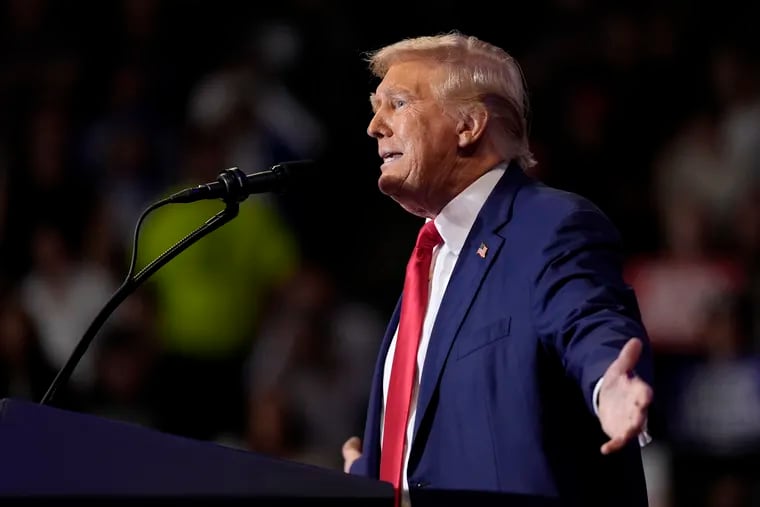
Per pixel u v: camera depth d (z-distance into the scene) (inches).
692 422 842.8
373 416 367.2
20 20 1076.5
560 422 314.2
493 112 352.5
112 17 1081.4
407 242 997.8
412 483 323.3
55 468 247.4
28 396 854.5
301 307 862.5
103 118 1006.4
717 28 1019.3
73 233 969.5
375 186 1012.5
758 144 940.6
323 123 1018.1
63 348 891.4
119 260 926.4
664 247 922.7
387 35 1065.5
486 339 319.9
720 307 854.5
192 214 911.7
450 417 321.1
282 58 1023.6
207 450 258.4
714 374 845.8
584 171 957.8
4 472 244.7
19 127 1013.8
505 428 312.2
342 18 1061.8
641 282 891.4
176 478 248.2
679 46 1015.6
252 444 821.9
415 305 348.8
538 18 1066.7
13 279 954.1
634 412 252.1
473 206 346.9
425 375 328.2
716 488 822.5
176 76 1044.5
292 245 939.3
